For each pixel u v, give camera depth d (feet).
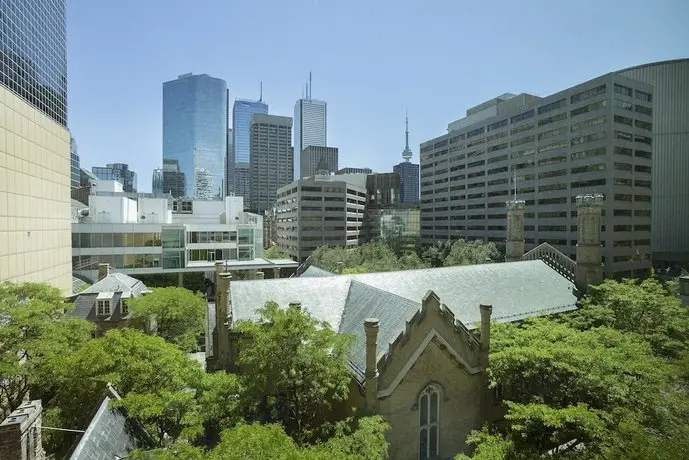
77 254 273.13
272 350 67.87
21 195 169.17
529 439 75.31
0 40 160.86
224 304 108.68
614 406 71.05
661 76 318.04
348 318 106.42
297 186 521.24
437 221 570.87
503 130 454.81
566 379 77.87
